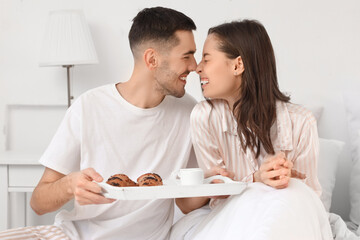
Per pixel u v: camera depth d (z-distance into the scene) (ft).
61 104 8.58
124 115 5.17
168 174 5.31
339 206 7.73
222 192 4.31
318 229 4.12
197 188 4.21
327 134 7.97
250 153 4.99
